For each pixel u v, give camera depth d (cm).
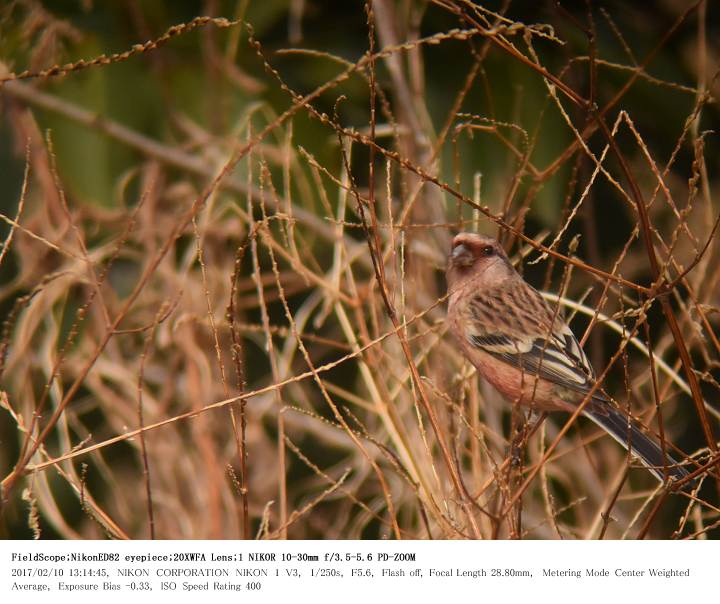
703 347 701
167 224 1158
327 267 1123
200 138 1165
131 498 1174
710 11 1191
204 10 1180
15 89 1153
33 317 1120
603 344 1172
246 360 1191
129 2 1170
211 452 1077
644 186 1148
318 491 1160
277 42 1188
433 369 901
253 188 1124
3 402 627
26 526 1155
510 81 1118
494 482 730
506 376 884
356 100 1160
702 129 1179
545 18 1135
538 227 1191
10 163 1198
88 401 1166
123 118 1186
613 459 1104
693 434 1170
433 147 1000
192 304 1125
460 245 927
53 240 1137
